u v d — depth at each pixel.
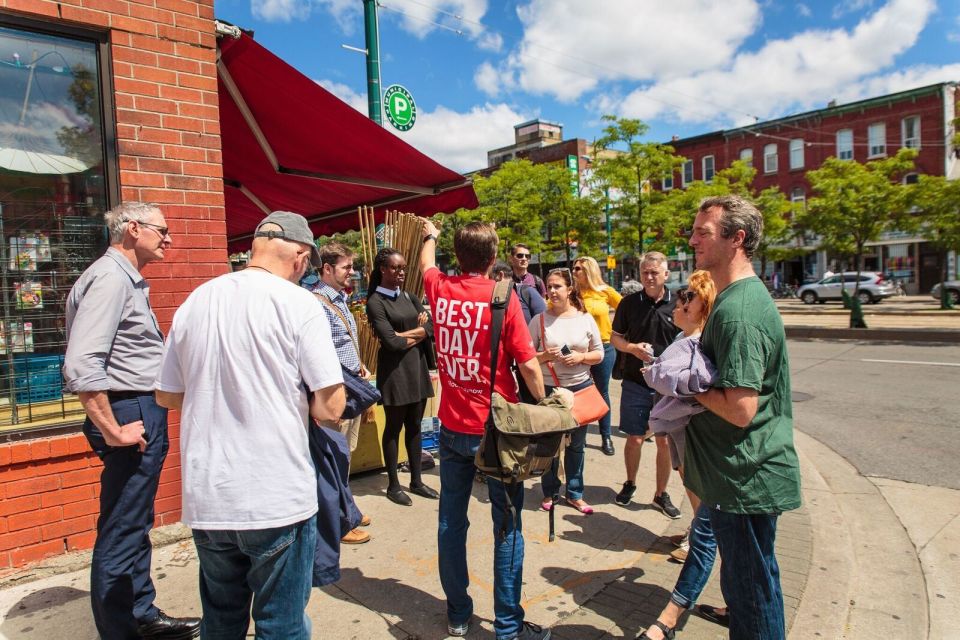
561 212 26.03
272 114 4.79
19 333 3.28
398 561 3.40
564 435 2.51
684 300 2.90
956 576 3.37
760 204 25.55
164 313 3.59
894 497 4.54
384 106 8.62
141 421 2.45
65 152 3.39
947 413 6.85
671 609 2.67
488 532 3.80
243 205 7.21
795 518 4.10
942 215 16.70
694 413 2.16
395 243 5.02
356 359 3.38
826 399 7.89
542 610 2.94
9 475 3.10
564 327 4.18
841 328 14.74
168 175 3.62
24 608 2.88
